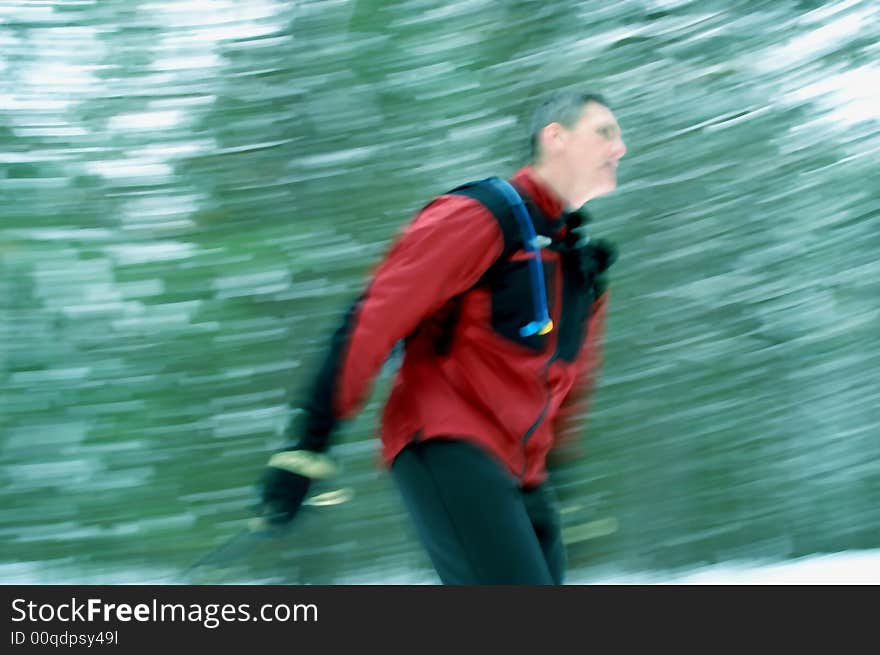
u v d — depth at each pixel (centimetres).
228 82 488
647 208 496
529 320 239
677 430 495
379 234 483
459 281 231
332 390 223
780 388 498
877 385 499
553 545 269
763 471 500
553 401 252
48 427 478
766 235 495
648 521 496
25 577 474
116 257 482
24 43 476
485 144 486
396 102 489
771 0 489
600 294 270
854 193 495
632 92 496
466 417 237
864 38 486
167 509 480
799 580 447
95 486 479
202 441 479
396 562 481
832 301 497
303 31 489
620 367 494
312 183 484
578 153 251
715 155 494
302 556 478
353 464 476
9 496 474
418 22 492
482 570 232
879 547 501
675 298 494
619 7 494
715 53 493
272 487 227
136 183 484
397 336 226
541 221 244
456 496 232
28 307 477
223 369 481
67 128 483
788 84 493
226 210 485
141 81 484
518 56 492
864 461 501
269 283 482
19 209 477
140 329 481
